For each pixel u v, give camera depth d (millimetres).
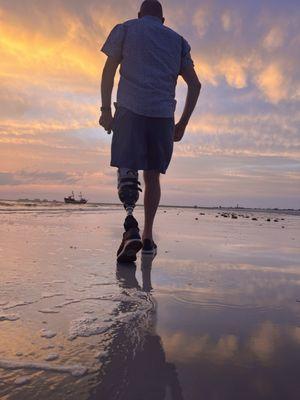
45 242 3898
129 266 2793
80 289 2078
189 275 2576
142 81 3125
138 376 1138
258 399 1038
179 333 1492
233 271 2781
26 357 1230
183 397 1032
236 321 1658
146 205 3420
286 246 4715
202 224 9250
